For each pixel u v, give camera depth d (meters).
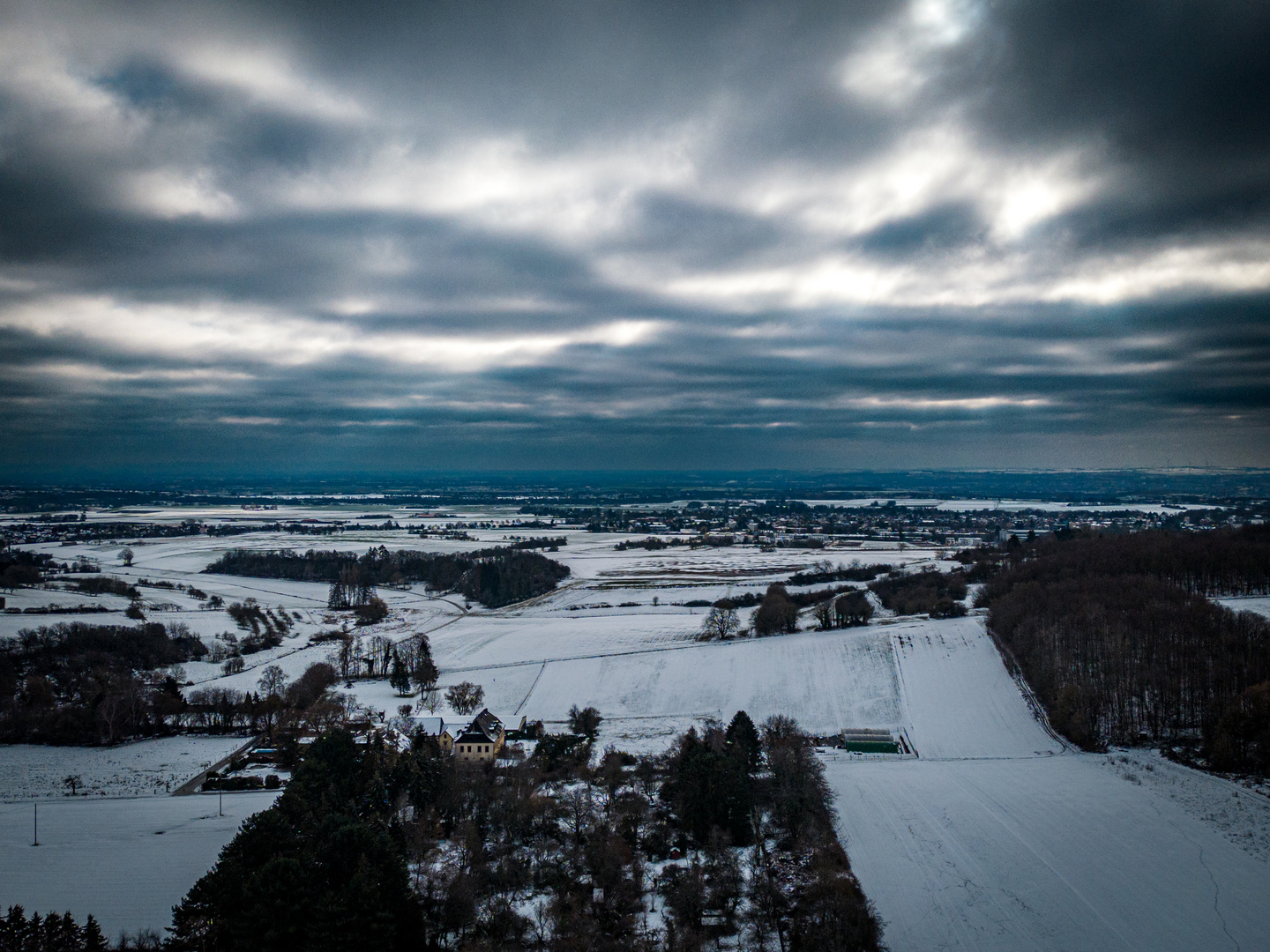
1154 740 154.62
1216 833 119.44
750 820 125.69
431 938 98.88
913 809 131.50
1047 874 110.81
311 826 111.19
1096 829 122.25
